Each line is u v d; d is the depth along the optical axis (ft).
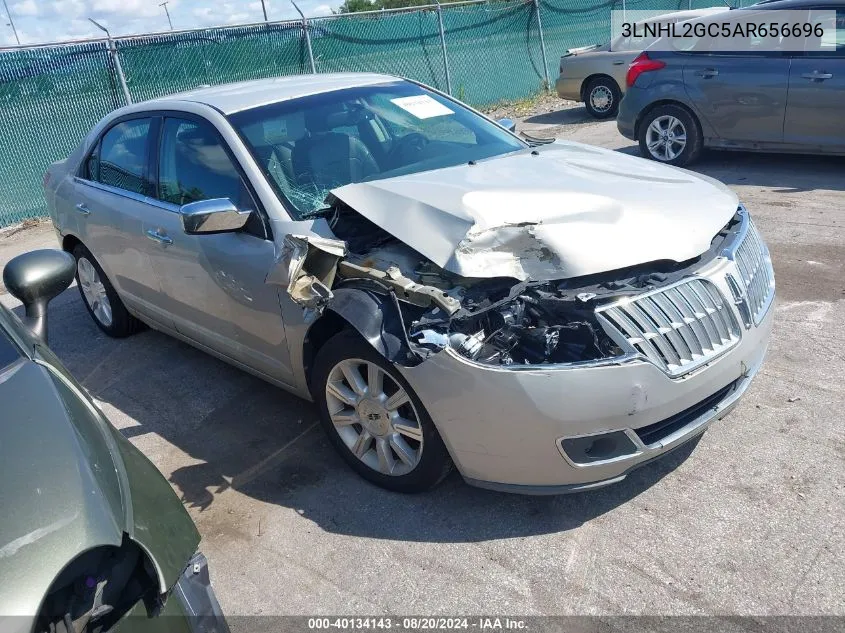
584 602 8.80
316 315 10.70
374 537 10.25
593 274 10.01
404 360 9.61
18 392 6.78
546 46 52.65
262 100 13.76
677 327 9.59
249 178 12.18
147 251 14.47
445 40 46.01
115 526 5.36
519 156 13.41
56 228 18.26
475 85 48.47
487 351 9.53
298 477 11.76
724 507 10.07
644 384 9.18
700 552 9.35
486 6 47.67
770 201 23.21
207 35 36.29
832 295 16.22
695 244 10.38
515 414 9.14
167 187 14.12
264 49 38.22
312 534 10.45
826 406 12.12
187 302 13.92
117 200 15.40
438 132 14.39
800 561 9.04
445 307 9.37
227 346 13.50
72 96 33.14
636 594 8.82
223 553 10.28
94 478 5.72
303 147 12.94
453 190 11.03
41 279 9.01
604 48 40.83
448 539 10.06
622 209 10.61
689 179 12.44
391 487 10.97
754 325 10.65
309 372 11.85
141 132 15.08
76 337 18.62
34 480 5.57
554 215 10.29
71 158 17.81
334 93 14.37
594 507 10.38
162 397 14.96
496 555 9.68
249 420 13.69
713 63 26.22
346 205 11.43
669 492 10.51
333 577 9.64
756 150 26.40
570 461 9.32
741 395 10.53
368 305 9.92
